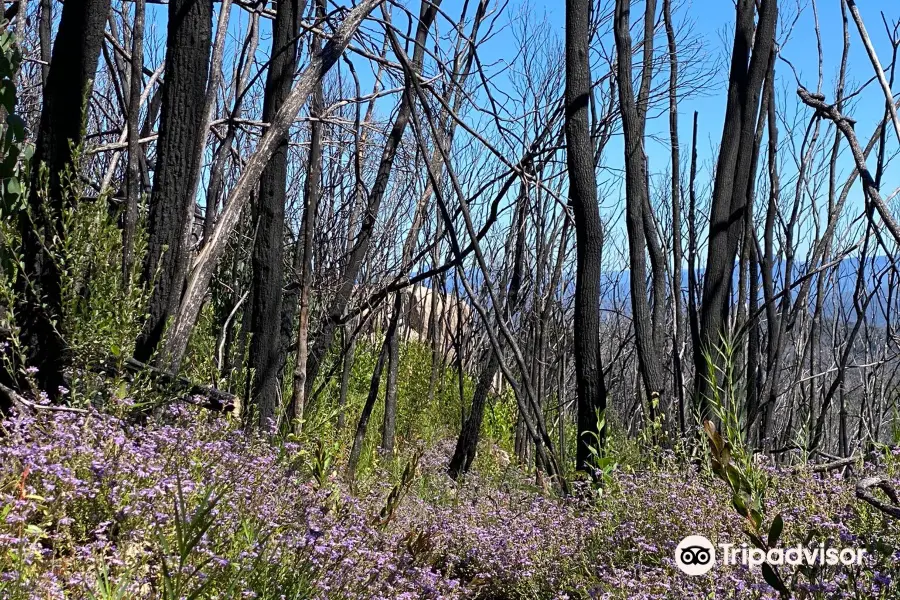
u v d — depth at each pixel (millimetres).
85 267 4355
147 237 4547
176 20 4957
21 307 4336
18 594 2281
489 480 7895
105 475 3086
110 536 3045
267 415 5930
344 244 8758
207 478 3578
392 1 5488
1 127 4297
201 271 4730
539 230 9930
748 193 6590
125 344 4266
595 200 6402
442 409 12852
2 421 3566
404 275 7633
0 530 2570
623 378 11469
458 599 3955
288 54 6008
